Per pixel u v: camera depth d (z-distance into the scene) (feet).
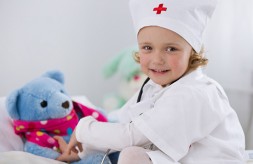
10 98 3.56
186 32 2.94
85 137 3.01
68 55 6.23
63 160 3.41
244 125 5.16
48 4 5.96
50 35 6.05
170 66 2.95
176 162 2.72
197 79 3.08
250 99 5.13
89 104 4.61
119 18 6.46
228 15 5.20
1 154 3.10
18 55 5.86
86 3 6.22
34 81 3.78
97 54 6.45
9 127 3.71
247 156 3.42
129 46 6.35
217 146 2.91
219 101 3.01
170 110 2.76
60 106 3.61
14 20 5.75
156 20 2.90
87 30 6.30
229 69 5.27
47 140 3.54
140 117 2.82
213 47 5.30
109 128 2.93
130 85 5.83
